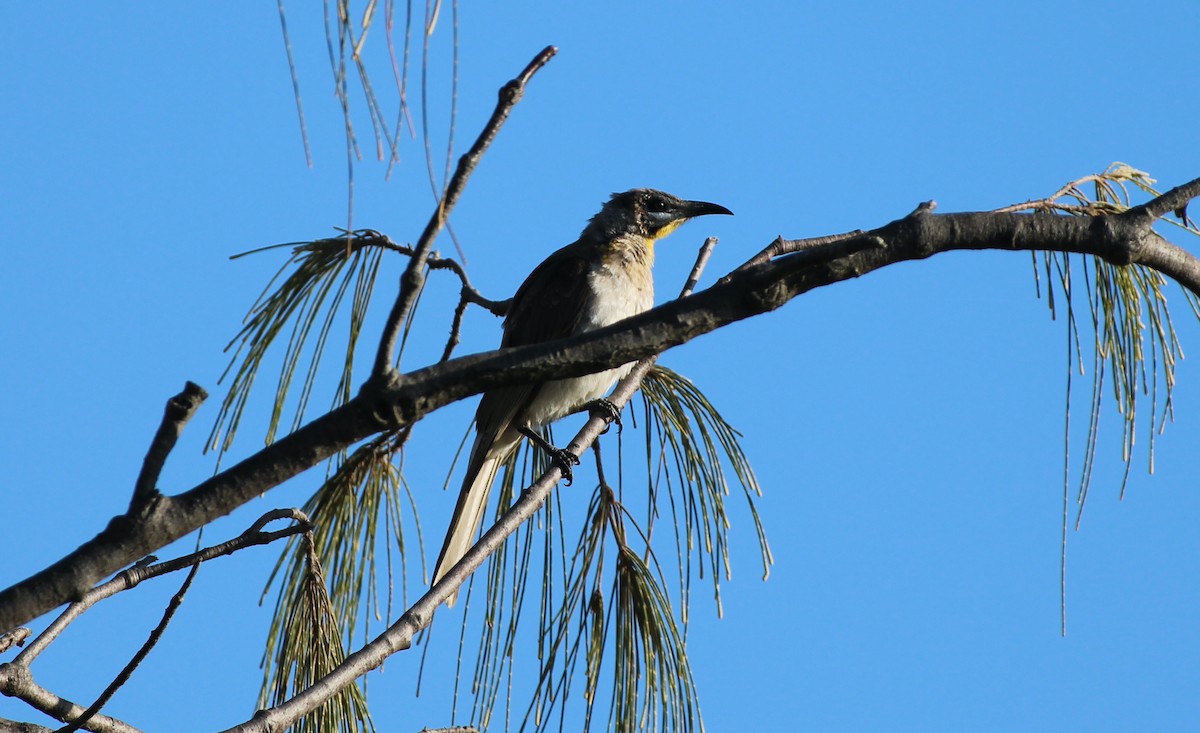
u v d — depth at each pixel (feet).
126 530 17.01
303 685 24.23
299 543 25.17
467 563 24.84
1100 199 25.52
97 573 16.81
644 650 26.40
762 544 29.14
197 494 17.26
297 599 24.57
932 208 19.88
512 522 26.32
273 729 20.48
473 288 27.94
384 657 22.33
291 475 17.52
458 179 16.48
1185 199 21.26
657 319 18.08
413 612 23.15
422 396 17.35
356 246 25.45
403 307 16.81
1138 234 20.92
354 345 25.08
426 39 13.57
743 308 18.22
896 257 19.34
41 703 21.24
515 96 16.66
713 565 28.71
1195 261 22.33
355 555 26.50
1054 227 20.36
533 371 17.69
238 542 20.68
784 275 18.22
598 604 27.02
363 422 17.38
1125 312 24.61
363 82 13.39
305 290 25.18
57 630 21.07
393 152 13.60
